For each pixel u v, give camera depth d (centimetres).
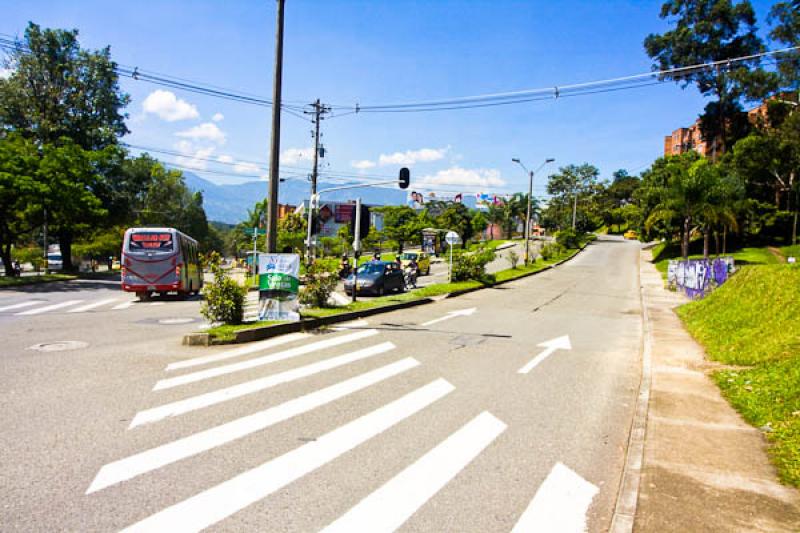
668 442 580
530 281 3456
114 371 830
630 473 494
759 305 1203
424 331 1353
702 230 4331
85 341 1089
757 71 4938
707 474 494
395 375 870
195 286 2545
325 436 581
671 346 1207
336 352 1040
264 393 736
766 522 402
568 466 527
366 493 451
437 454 544
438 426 631
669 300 2433
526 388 830
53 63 3981
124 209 4172
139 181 4288
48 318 1462
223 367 883
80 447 522
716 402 744
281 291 1314
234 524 390
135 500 420
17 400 664
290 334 1243
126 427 583
